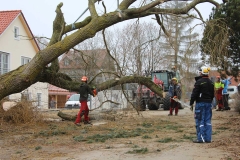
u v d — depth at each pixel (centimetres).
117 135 905
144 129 1053
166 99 2012
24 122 1180
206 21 1062
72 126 1141
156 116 1553
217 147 704
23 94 1279
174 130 1032
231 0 1495
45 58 970
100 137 885
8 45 2728
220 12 1530
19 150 733
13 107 1201
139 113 1516
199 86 775
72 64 2777
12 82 970
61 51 973
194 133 952
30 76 977
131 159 607
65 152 696
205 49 1070
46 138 896
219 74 1762
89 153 675
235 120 1227
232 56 1566
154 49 2077
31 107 1230
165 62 2509
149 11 1115
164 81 2164
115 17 1007
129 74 1380
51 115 1652
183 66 1323
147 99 1983
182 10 1132
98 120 1337
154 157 618
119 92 1509
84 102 1180
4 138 905
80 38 973
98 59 2498
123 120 1341
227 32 1053
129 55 1380
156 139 847
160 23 1206
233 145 719
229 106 1989
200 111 775
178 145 740
